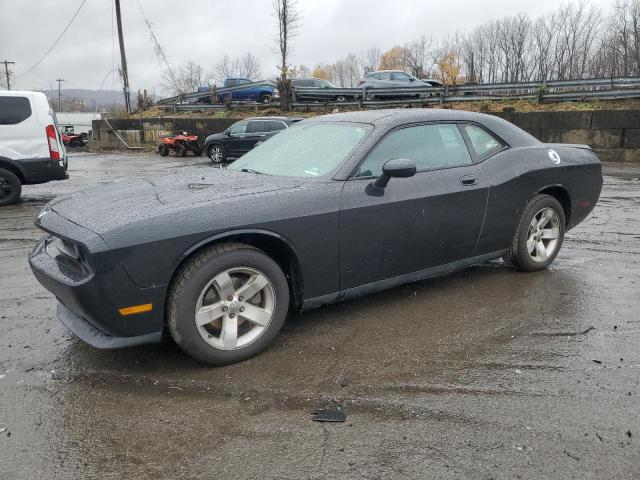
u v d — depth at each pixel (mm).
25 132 9508
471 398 2766
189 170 4270
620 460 2252
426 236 3904
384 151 3766
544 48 43656
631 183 11414
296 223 3271
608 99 17438
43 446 2404
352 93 23984
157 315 2939
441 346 3406
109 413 2672
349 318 3885
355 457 2295
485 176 4238
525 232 4621
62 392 2881
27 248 6223
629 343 3406
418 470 2207
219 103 27297
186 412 2668
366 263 3648
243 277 3211
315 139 4031
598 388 2850
